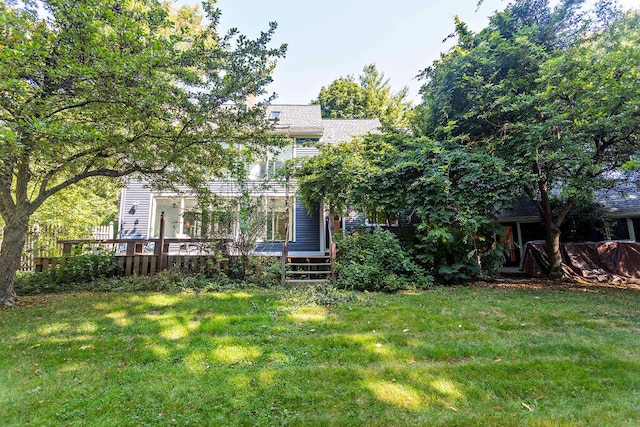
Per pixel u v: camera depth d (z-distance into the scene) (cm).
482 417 246
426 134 1027
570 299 655
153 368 327
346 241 882
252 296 639
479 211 826
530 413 252
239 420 243
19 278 770
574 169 810
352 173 877
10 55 421
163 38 589
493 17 987
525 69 880
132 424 237
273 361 347
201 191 822
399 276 806
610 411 253
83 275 797
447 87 935
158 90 525
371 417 248
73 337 416
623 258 970
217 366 333
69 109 562
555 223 980
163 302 590
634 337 418
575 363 337
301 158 966
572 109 730
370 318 505
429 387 291
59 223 1159
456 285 846
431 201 827
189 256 850
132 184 1234
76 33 487
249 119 656
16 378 306
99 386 291
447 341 405
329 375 312
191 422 240
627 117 657
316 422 241
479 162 817
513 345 389
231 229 856
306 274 907
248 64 604
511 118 878
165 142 665
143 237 1202
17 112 476
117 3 538
